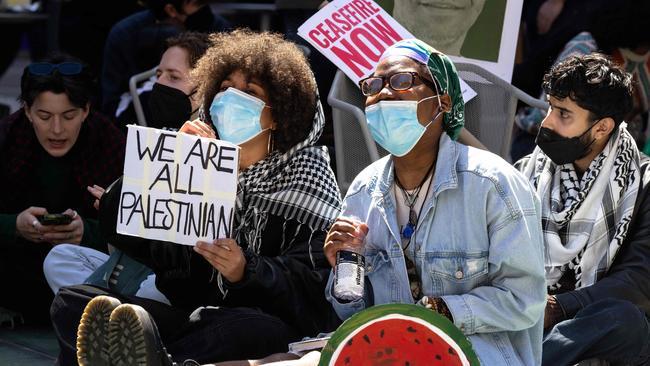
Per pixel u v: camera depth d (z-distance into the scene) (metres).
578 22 8.09
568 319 5.28
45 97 6.56
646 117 8.09
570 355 5.05
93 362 4.33
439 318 4.06
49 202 6.88
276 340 4.93
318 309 5.17
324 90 7.35
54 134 6.63
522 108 8.45
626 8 7.85
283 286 5.02
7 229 6.66
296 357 4.62
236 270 4.89
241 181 5.28
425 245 4.53
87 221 6.69
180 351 4.87
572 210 5.50
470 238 4.46
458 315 4.38
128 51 8.56
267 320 4.93
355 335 4.10
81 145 6.86
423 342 4.10
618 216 5.48
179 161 4.84
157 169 4.84
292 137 5.24
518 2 7.05
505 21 7.05
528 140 8.25
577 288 5.47
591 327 5.07
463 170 4.51
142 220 4.84
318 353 4.51
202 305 5.37
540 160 5.70
